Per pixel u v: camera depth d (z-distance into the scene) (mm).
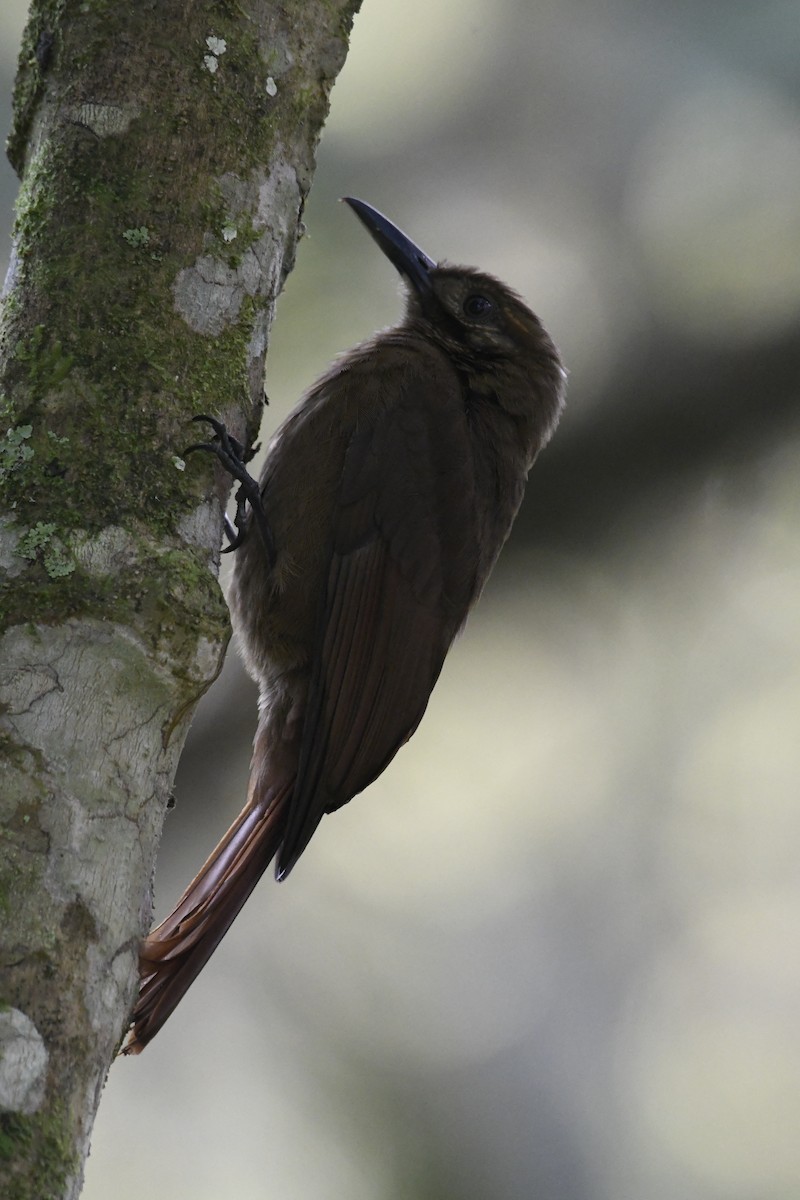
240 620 7695
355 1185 11125
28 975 4426
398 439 7746
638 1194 11969
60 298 5516
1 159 11312
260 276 5965
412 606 7688
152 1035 6109
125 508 5242
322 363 11594
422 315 8883
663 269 12320
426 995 12062
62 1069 4395
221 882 7023
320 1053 11688
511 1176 11617
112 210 5656
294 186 6254
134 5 5875
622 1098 12141
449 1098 11742
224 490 5637
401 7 12320
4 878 4512
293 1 6305
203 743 11625
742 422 12141
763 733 12516
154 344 5555
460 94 12391
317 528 7547
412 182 12320
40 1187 4207
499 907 12578
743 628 12484
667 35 12352
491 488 8430
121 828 4805
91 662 4926
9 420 5340
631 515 12352
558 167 12414
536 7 12336
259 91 6078
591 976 12539
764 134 12297
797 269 12133
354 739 7500
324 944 12164
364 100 12359
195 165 5828
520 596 12484
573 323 12289
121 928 4703
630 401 12164
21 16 11633
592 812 12758
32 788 4668
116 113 5758
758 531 12359
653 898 12805
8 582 5000
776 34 12273
